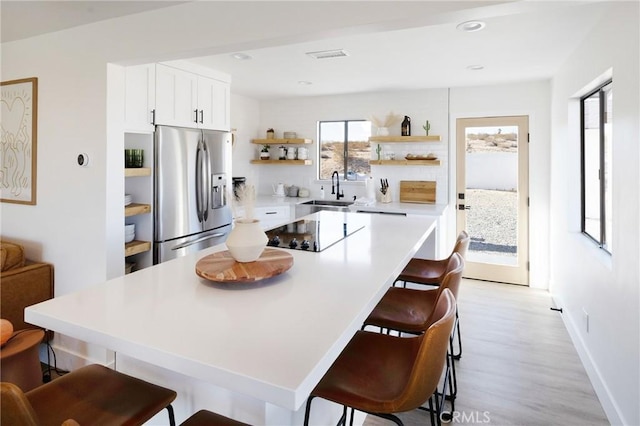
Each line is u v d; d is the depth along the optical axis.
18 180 3.02
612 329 2.25
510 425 2.20
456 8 1.78
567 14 2.48
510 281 4.73
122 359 1.67
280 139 5.48
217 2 2.26
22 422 0.96
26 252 3.03
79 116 2.73
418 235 2.70
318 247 2.25
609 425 2.21
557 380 2.66
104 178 2.68
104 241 2.70
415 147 5.05
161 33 2.42
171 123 3.43
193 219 3.65
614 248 2.22
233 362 1.00
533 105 4.48
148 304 1.41
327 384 1.38
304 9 2.06
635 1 1.90
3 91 3.04
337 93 5.19
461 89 4.78
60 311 1.35
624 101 2.06
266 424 1.38
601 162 2.84
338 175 5.49
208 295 1.51
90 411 1.29
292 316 1.30
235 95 5.29
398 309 2.14
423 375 1.21
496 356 2.98
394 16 1.88
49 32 2.79
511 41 3.04
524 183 4.59
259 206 5.00
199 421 1.27
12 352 2.04
